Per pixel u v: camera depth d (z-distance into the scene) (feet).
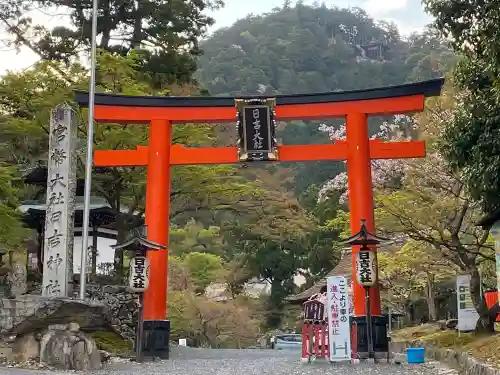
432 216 57.41
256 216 97.91
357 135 55.98
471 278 56.18
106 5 98.94
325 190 107.86
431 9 39.58
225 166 77.20
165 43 99.91
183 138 75.72
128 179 74.79
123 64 75.15
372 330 51.70
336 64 334.85
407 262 75.20
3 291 60.44
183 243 142.41
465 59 42.09
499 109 37.06
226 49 316.40
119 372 40.91
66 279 47.26
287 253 153.69
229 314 116.78
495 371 31.55
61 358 41.04
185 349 73.51
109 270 80.94
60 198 48.34
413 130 81.71
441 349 54.85
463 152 39.58
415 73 229.86
